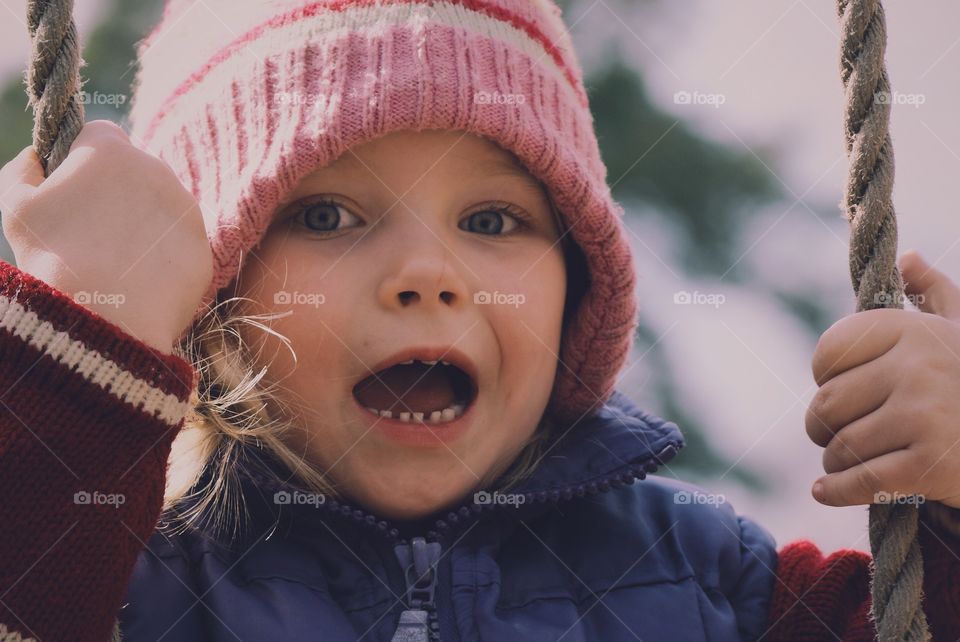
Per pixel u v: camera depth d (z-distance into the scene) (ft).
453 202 2.26
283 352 2.23
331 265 2.22
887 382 2.16
